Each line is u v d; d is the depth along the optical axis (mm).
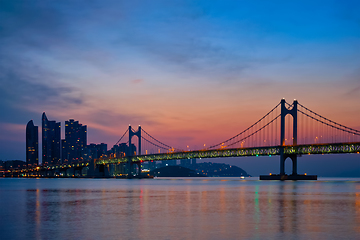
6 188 146000
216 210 59094
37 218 51688
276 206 64750
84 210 60500
